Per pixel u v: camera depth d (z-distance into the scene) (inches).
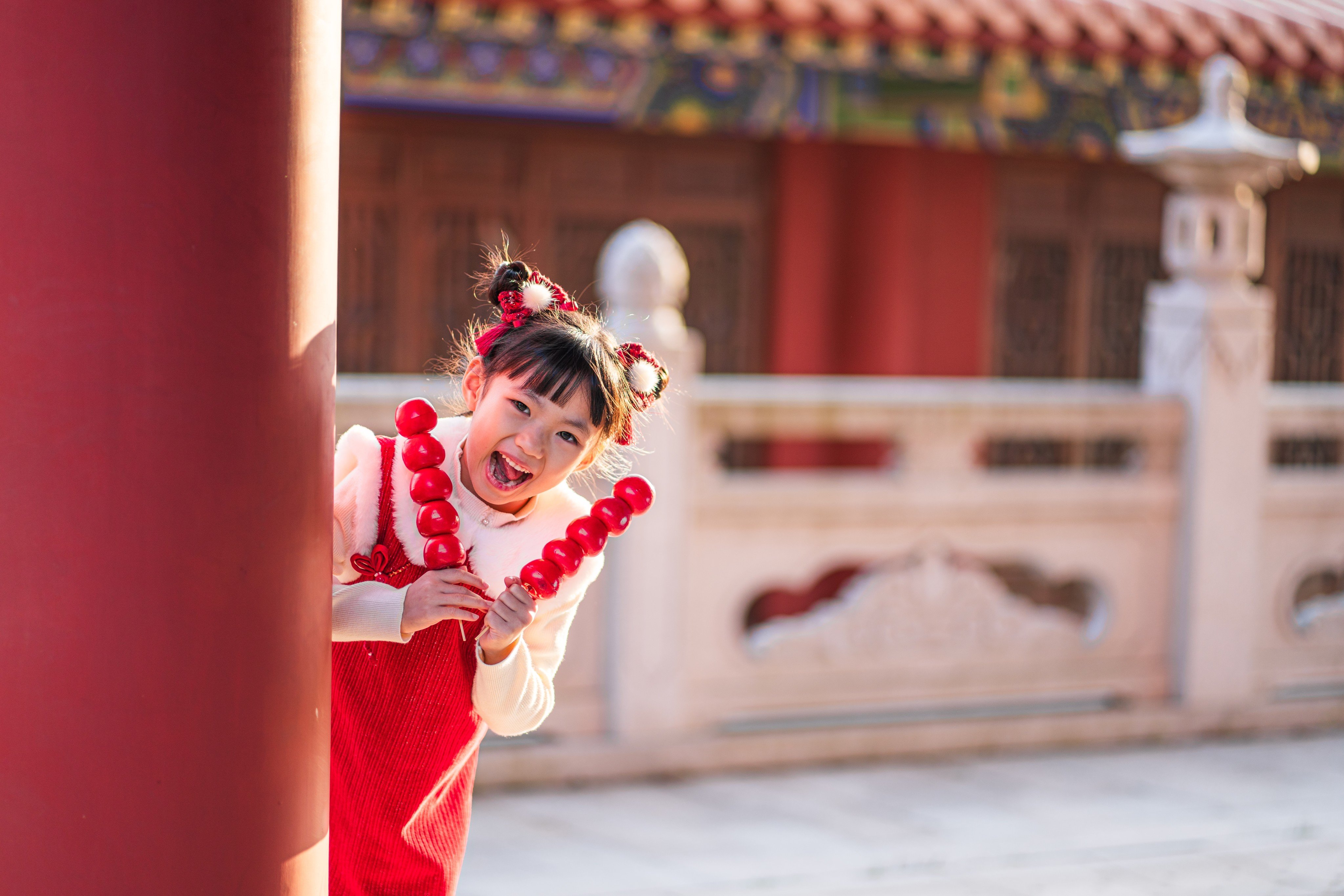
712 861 170.9
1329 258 377.1
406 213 285.9
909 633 221.1
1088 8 283.7
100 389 50.7
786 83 279.7
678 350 200.2
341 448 72.3
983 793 203.6
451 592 66.6
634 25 245.4
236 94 51.4
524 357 67.2
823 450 323.3
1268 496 241.8
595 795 196.9
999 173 331.3
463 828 76.7
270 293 52.9
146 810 52.3
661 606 203.2
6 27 49.6
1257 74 301.7
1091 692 233.1
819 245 317.1
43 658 51.5
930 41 263.6
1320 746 235.9
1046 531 227.9
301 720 55.8
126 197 50.2
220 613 52.6
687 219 309.0
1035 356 340.8
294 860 56.1
